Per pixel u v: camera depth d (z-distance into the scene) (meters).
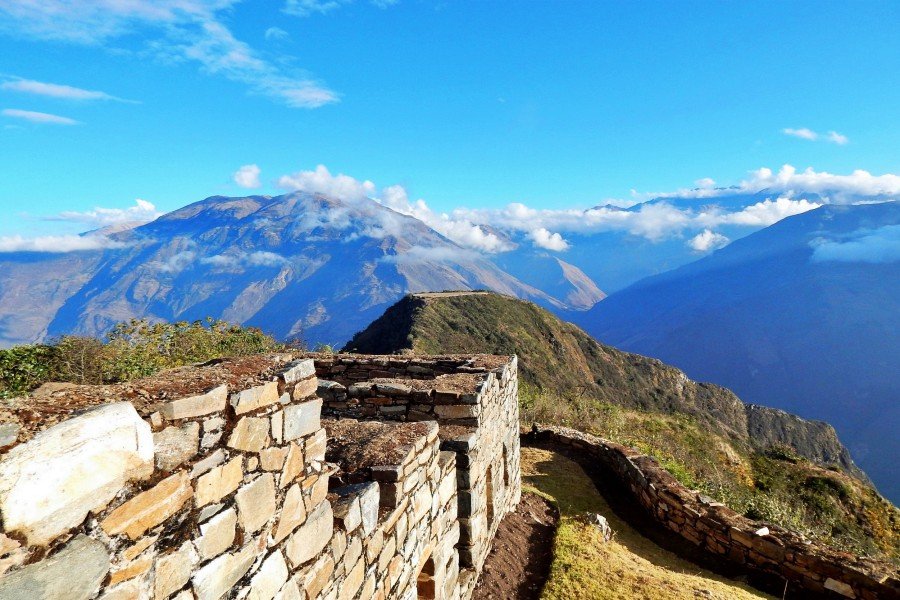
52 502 1.67
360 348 80.81
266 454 2.78
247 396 2.64
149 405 2.15
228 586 2.45
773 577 8.61
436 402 7.24
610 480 13.17
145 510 2.03
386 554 4.20
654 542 9.95
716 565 9.11
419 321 79.44
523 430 17.09
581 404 22.92
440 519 5.71
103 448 1.86
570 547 8.38
